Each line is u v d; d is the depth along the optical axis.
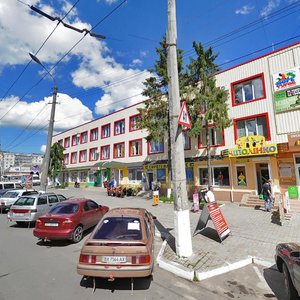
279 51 16.34
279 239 8.30
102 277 5.32
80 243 8.84
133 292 5.00
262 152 15.27
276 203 14.25
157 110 17.77
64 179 43.72
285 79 15.83
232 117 18.31
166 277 5.77
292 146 14.55
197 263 6.36
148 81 18.02
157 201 16.59
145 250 5.08
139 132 27.36
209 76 16.72
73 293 4.94
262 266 6.37
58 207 9.43
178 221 7.00
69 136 42.75
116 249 5.04
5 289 5.11
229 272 6.02
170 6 7.62
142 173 26.25
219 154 18.72
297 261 4.32
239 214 12.84
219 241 8.38
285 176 15.38
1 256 7.36
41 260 6.98
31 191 17.78
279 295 4.88
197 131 16.05
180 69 17.30
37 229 8.62
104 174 32.62
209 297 4.80
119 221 5.93
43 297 4.77
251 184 16.83
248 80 17.86
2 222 13.33
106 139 32.56
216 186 18.77
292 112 15.41
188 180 20.95
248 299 4.73
